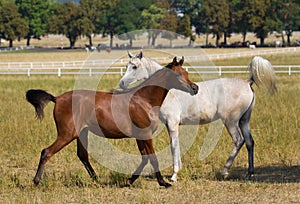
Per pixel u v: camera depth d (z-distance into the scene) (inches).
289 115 697.0
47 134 597.6
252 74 445.4
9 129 625.6
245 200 355.6
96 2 4082.2
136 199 362.9
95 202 356.8
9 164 491.5
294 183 403.2
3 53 3031.5
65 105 390.3
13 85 1204.5
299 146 535.5
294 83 1146.7
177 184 410.3
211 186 401.4
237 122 439.2
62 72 1520.7
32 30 4323.3
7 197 369.1
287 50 2472.9
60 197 367.9
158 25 3329.2
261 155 498.0
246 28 3794.3
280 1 3700.8
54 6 4503.0
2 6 4170.8
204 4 3929.6
